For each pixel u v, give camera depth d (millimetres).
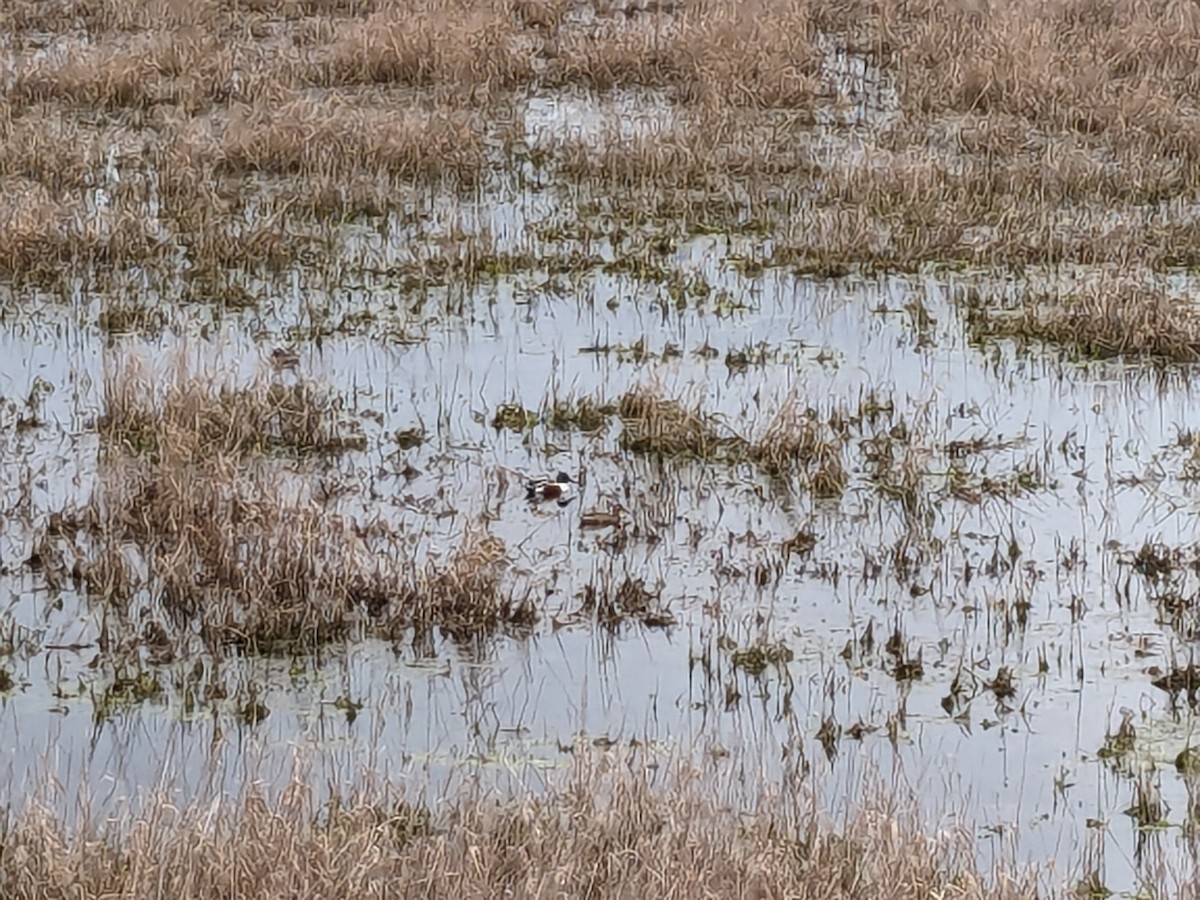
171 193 38312
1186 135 42812
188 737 20031
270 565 22797
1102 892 17562
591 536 24906
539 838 16828
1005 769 19812
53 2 54750
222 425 27375
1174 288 34969
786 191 39594
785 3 53281
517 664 21750
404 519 25188
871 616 23000
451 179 40281
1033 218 38156
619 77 48469
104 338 31562
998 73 46688
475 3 53844
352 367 30641
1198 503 26266
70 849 16594
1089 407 29672
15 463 26609
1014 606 23125
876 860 16922
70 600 22844
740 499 26125
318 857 16219
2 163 39500
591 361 31125
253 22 53312
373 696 21000
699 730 20359
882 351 31812
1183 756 19953
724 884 16219
